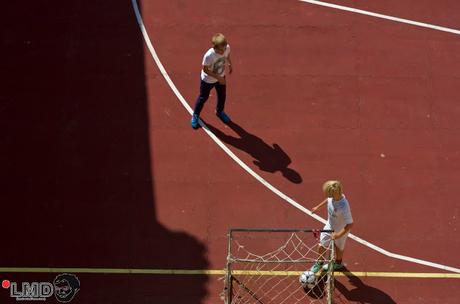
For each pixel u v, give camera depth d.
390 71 16.73
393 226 14.56
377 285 13.80
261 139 15.68
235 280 13.76
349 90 16.44
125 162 15.21
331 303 12.91
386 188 15.08
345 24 17.47
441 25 17.55
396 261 14.11
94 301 13.35
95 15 17.33
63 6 17.42
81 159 15.21
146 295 13.48
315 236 13.07
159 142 15.52
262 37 17.19
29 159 15.16
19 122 15.64
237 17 17.50
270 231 13.03
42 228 14.23
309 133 15.80
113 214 14.51
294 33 17.27
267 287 13.70
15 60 16.50
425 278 13.92
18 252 13.88
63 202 14.61
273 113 16.08
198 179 15.05
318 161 15.41
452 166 15.43
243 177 15.13
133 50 16.83
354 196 14.95
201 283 13.70
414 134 15.84
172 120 15.85
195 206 14.69
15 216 14.37
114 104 16.02
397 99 16.34
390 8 17.78
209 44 17.05
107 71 16.48
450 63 16.94
